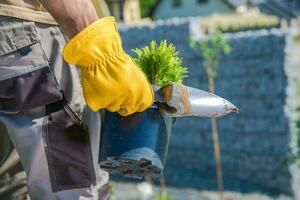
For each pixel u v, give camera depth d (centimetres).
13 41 194
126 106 185
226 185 1450
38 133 197
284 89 1387
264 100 1410
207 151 1526
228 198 1392
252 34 1404
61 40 200
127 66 185
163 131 197
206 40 1455
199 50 1466
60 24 187
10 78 194
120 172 199
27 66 195
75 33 187
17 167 207
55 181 198
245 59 1414
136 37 1588
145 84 186
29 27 196
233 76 1431
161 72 209
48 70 196
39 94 195
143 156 190
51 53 198
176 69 212
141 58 211
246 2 4741
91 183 202
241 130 1445
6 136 205
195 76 1488
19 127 196
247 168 1450
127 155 191
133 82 183
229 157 1477
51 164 197
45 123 198
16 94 194
